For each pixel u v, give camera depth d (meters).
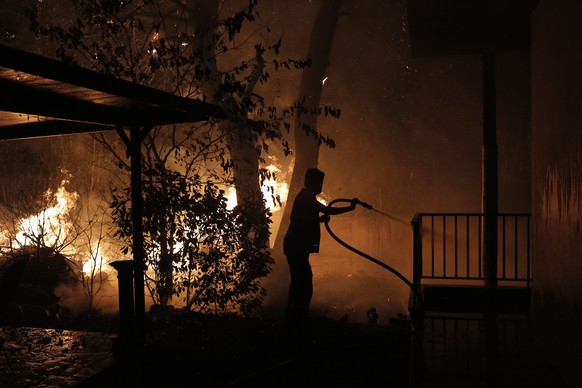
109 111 6.21
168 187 7.55
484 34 9.05
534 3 6.85
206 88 11.05
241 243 7.66
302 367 5.68
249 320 7.71
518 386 4.66
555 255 5.21
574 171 4.55
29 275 9.61
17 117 6.48
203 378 5.44
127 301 6.27
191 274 7.84
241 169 10.55
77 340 6.82
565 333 4.76
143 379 5.42
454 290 8.10
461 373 4.97
